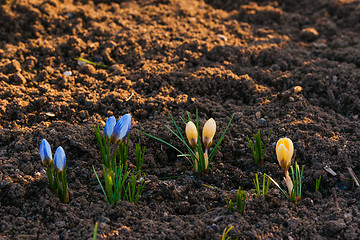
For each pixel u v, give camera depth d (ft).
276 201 13.93
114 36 22.24
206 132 14.24
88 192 14.12
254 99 19.22
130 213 13.37
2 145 15.83
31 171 14.49
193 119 17.54
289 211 13.50
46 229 12.77
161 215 13.62
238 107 18.63
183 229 12.75
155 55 21.26
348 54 21.75
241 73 20.57
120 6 25.55
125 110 17.88
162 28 23.47
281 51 22.03
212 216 13.42
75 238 12.45
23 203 13.41
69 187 14.33
